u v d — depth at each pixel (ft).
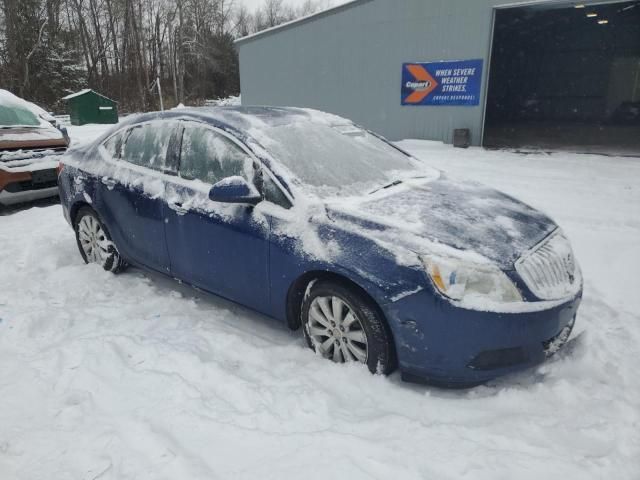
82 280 13.83
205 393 8.63
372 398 8.49
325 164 11.01
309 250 9.23
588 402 8.29
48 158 23.35
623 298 12.80
